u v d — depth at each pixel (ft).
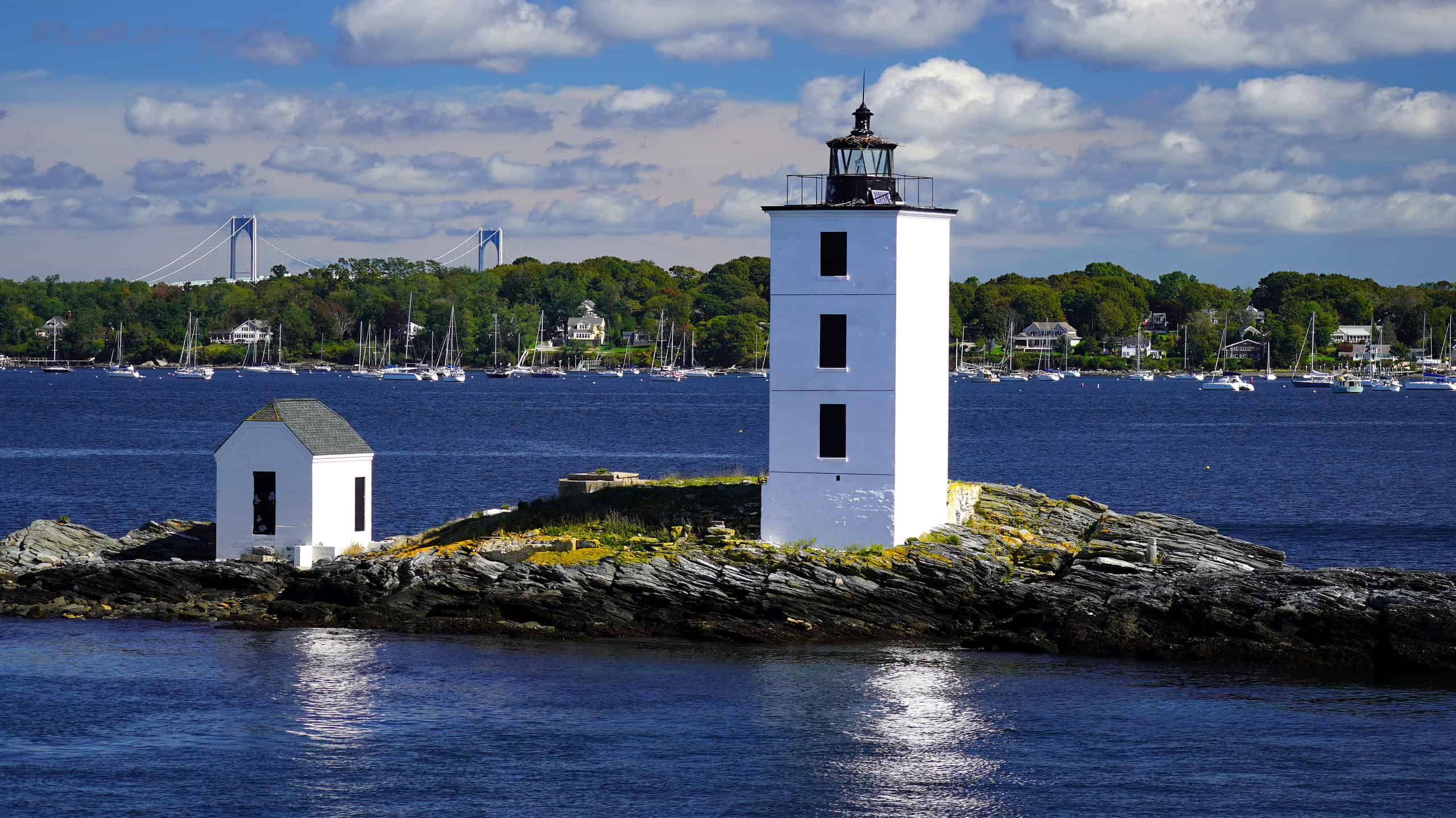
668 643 231.50
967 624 235.81
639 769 175.73
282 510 261.65
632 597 239.91
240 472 262.47
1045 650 226.58
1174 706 199.62
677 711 196.85
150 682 209.97
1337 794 167.94
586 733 188.14
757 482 282.15
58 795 166.71
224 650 226.99
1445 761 178.09
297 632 238.48
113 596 260.01
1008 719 194.08
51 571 263.90
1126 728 190.29
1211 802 165.37
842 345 248.73
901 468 248.52
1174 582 231.50
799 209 247.91
